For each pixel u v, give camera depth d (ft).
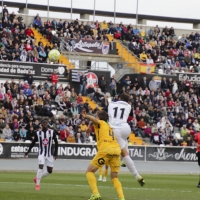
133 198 62.13
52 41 192.13
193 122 173.68
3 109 147.43
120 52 204.23
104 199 59.31
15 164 131.95
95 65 199.21
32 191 67.92
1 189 69.82
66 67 180.75
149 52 206.80
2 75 172.24
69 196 60.44
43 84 167.02
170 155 155.43
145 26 224.94
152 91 179.32
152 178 109.29
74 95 166.50
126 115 65.16
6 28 180.65
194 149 157.99
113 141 53.98
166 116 168.76
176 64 207.31
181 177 116.16
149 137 164.96
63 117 153.48
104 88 180.34
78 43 196.54
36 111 153.89
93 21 213.66
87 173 53.72
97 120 54.08
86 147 147.02
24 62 175.11
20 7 220.43
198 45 219.41
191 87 191.11
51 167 76.07
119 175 116.98
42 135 75.25
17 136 143.84
